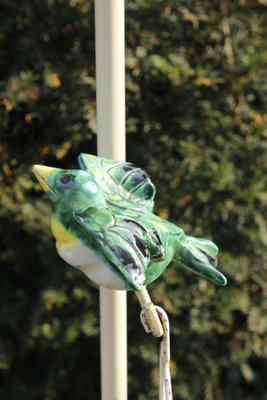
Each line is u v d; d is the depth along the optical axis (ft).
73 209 3.48
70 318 7.04
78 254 3.51
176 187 6.86
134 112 6.84
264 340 7.46
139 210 3.86
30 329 7.05
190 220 7.01
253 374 8.60
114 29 4.32
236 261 7.06
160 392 4.13
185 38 6.88
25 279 7.47
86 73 6.61
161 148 6.92
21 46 6.64
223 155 6.94
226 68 6.85
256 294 7.34
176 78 6.60
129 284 3.38
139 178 4.06
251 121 7.06
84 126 6.58
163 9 6.66
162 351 4.10
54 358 7.50
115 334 4.50
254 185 7.00
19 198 6.70
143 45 6.61
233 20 6.97
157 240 3.66
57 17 6.70
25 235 7.24
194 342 7.36
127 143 6.94
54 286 6.92
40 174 3.60
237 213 7.13
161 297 6.90
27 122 6.91
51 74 6.50
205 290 7.03
